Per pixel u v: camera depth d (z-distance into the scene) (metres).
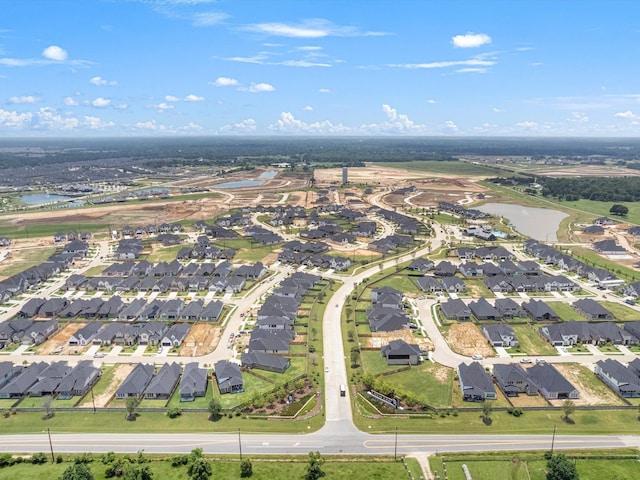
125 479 73.56
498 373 107.81
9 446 85.81
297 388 103.56
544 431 89.50
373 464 80.00
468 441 86.38
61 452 83.94
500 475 77.69
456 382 107.94
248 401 96.75
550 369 106.31
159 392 101.44
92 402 100.06
